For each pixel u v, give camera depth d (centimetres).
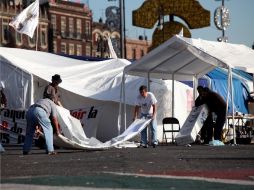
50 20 14662
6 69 3459
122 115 3488
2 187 1120
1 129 3416
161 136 3503
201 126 3041
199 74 3550
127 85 3516
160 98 3528
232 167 1599
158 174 1367
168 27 8438
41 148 2791
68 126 2445
